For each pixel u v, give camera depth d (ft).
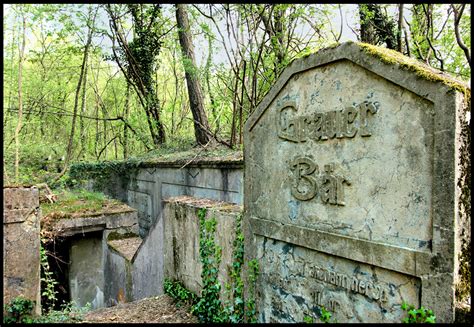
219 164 27.89
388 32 26.16
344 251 9.99
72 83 59.57
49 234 23.16
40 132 57.00
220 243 15.47
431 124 8.10
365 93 9.46
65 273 26.37
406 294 8.68
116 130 60.90
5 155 38.37
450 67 25.32
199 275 16.97
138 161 42.50
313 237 10.94
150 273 21.21
